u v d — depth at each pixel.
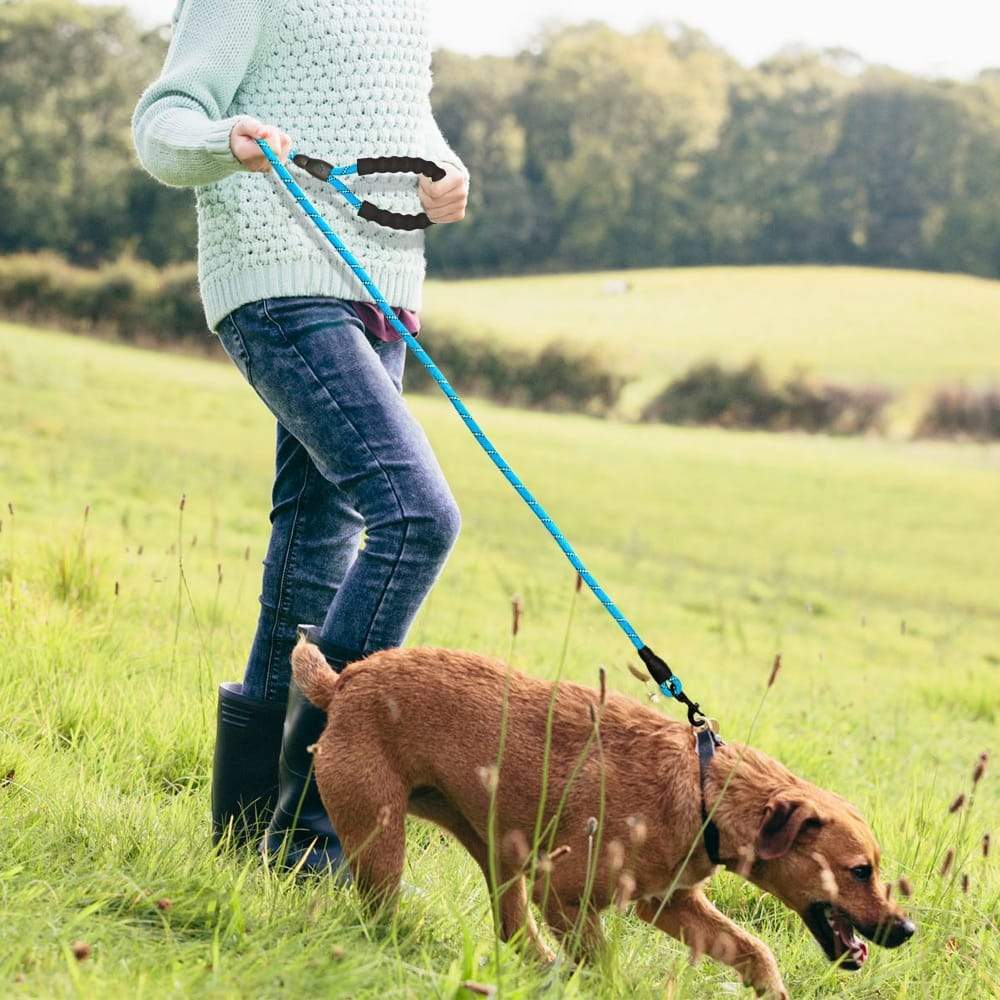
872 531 26.69
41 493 15.66
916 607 20.05
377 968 3.09
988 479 33.97
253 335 3.95
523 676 3.81
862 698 11.05
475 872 4.21
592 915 3.54
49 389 28.08
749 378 42.75
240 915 3.23
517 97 93.75
